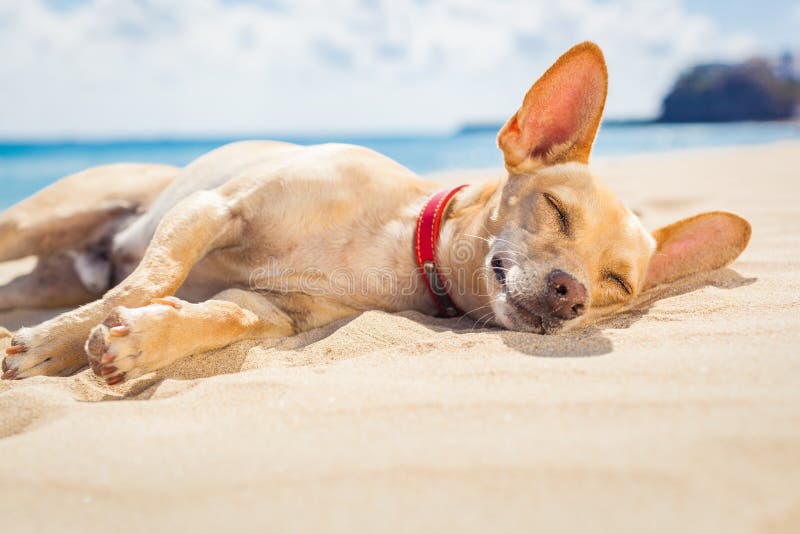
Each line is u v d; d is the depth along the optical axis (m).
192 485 0.25
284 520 0.22
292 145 0.62
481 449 0.26
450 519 0.22
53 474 0.26
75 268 0.68
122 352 0.38
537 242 0.48
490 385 0.32
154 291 0.45
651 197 1.14
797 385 0.30
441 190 0.56
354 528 0.21
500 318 0.46
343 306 0.52
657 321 0.45
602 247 0.49
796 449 0.23
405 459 0.25
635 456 0.24
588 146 0.50
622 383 0.31
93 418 0.32
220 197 0.52
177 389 0.36
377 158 0.57
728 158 2.08
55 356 0.43
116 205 0.67
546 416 0.28
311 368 0.37
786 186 1.17
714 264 0.57
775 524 0.20
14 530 0.23
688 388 0.30
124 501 0.24
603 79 0.49
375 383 0.33
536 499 0.22
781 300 0.46
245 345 0.43
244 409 0.32
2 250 0.67
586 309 0.44
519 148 0.50
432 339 0.41
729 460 0.23
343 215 0.52
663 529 0.20
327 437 0.28
